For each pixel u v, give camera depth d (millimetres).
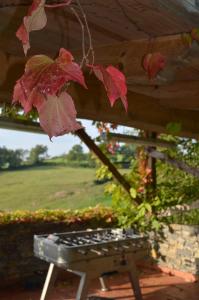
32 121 3270
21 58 1970
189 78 2473
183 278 5516
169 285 5273
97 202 7062
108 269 4086
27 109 719
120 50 1904
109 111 2506
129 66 1877
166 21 1534
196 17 1459
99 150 4812
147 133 4973
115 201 5840
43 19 802
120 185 5438
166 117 3170
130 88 2646
